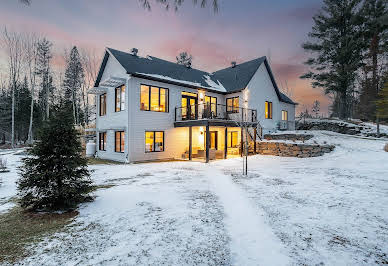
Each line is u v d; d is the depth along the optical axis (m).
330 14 23.70
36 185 4.88
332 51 24.08
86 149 18.70
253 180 7.90
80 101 36.22
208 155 13.55
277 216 4.46
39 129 5.10
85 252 3.22
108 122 16.44
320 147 13.14
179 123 15.51
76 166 5.16
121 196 6.04
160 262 2.93
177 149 16.17
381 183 6.71
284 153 14.79
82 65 34.56
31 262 2.97
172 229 3.96
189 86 16.52
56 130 5.12
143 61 16.38
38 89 34.94
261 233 3.75
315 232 3.72
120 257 3.07
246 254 3.12
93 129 18.09
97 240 3.59
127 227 4.08
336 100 38.88
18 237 3.74
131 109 13.68
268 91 21.27
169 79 15.38
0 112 33.78
